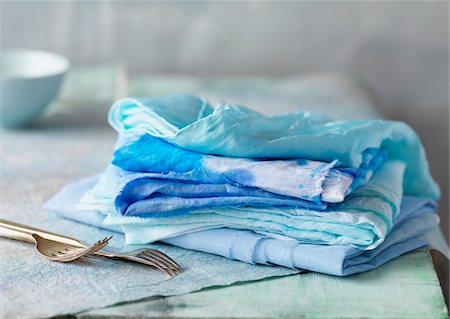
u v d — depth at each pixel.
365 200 0.78
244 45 1.81
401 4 1.80
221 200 0.75
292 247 0.74
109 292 0.69
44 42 1.77
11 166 1.07
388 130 0.90
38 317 0.65
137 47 1.79
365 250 0.76
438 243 0.85
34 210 0.91
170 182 0.77
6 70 1.38
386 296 0.70
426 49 1.83
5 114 1.23
